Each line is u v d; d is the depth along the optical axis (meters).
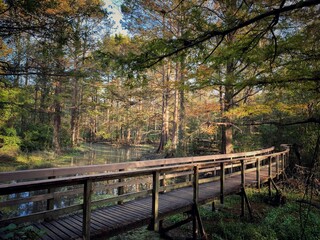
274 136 12.62
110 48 12.42
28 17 5.09
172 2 6.02
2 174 2.68
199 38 2.81
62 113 17.36
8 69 6.87
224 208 7.16
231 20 2.86
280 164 10.07
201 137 14.79
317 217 5.88
